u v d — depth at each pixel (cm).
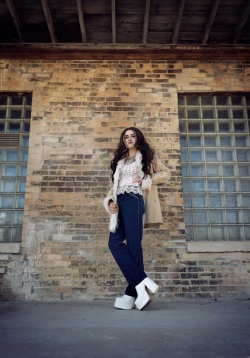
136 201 292
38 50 477
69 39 484
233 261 401
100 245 402
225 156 467
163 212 416
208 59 486
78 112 455
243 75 480
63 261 395
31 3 431
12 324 224
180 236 408
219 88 474
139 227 288
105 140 444
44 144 441
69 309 304
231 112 481
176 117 457
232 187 454
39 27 466
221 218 439
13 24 461
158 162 327
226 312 279
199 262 399
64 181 426
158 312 275
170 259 399
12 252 394
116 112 457
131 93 466
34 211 413
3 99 480
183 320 234
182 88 472
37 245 400
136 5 435
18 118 471
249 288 391
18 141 462
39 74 472
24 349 162
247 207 445
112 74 474
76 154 438
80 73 473
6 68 474
